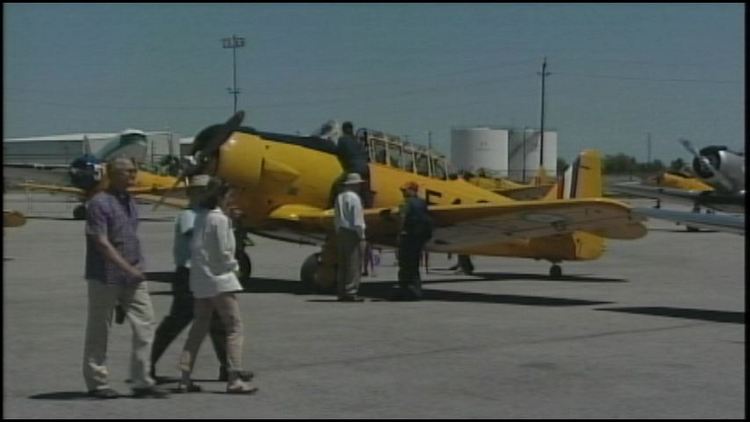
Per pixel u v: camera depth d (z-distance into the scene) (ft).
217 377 25.81
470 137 226.38
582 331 34.63
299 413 21.75
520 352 30.09
